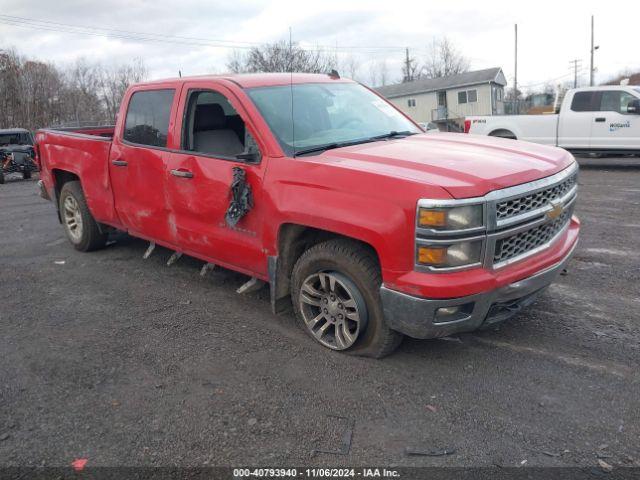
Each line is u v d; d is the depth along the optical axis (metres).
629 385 3.33
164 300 5.00
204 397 3.38
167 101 4.88
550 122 13.60
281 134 4.05
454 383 3.43
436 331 3.27
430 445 2.86
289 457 2.81
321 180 3.55
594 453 2.75
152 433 3.04
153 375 3.67
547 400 3.21
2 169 17.45
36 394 3.49
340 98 4.86
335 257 3.61
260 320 4.49
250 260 4.24
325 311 3.87
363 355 3.77
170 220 4.90
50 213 9.88
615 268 5.46
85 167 5.96
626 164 14.08
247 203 4.02
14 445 2.98
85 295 5.22
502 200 3.20
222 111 4.80
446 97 46.78
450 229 3.06
